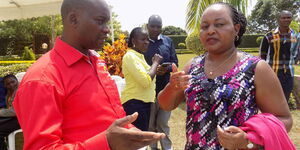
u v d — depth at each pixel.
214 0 6.15
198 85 1.71
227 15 1.65
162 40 4.52
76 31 1.45
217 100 1.61
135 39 3.70
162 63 4.39
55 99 1.29
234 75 1.62
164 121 4.14
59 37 1.53
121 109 1.61
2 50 27.16
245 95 1.58
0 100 4.23
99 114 1.42
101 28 1.46
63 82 1.35
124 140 1.14
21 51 27.44
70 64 1.40
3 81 4.26
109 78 1.64
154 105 4.15
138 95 3.54
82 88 1.40
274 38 5.15
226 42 1.66
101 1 1.46
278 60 5.16
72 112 1.37
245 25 1.77
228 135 1.43
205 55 1.87
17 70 10.98
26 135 1.22
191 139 1.70
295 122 5.50
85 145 1.16
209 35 1.67
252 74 1.61
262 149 1.48
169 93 1.83
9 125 3.61
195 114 1.69
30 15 6.34
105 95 1.50
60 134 1.26
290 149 1.50
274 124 1.50
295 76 6.70
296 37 5.13
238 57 1.70
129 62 3.47
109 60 5.50
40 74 1.30
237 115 1.58
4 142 3.70
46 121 1.21
